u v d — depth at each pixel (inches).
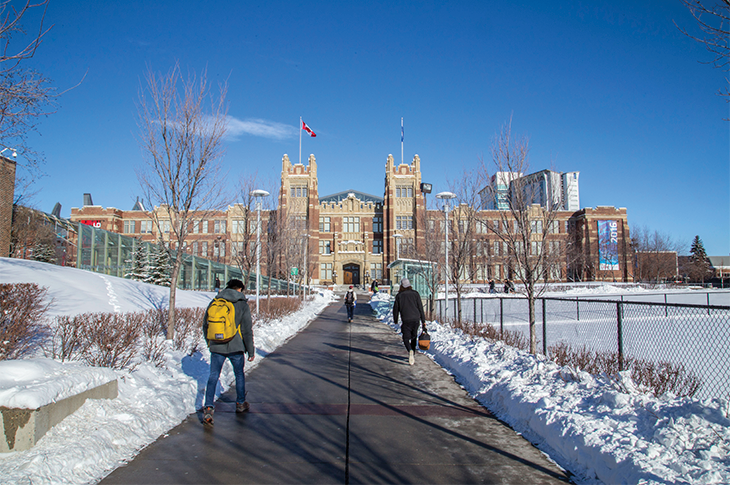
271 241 1163.9
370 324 832.9
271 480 168.7
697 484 142.9
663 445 169.3
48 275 624.1
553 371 287.9
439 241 922.1
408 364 415.2
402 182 2783.0
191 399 266.7
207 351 386.9
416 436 221.3
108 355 261.3
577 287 1836.9
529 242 408.5
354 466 183.9
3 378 182.4
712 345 583.5
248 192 928.3
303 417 249.8
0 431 163.2
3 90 262.2
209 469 177.5
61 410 184.1
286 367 394.0
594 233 2753.4
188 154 413.4
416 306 418.9
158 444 203.0
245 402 258.5
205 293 1141.1
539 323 839.1
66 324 285.0
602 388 242.2
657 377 278.8
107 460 177.8
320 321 895.7
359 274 2780.5
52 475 154.9
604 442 179.9
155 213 425.4
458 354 405.7
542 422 218.4
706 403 196.1
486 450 203.8
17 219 1158.3
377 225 2859.3
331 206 2849.4
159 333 414.6
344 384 332.2
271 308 820.6
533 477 175.8
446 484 168.6
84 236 1173.7
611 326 776.3
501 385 287.0
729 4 202.8
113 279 797.9
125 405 223.1
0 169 824.9
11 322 255.9
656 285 2022.6
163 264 1362.0
